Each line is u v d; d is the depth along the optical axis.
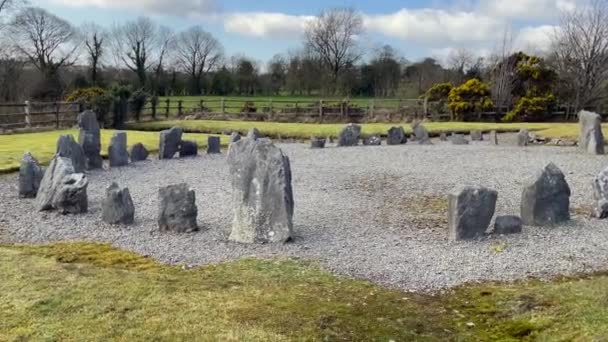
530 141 22.80
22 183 10.77
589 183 12.33
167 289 5.86
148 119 32.16
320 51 60.97
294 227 8.91
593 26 34.12
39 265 6.50
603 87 34.12
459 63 51.75
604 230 8.51
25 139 20.03
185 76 58.59
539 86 34.91
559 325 5.09
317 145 20.62
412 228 8.95
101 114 27.95
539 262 7.12
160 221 8.58
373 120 33.22
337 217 9.66
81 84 46.25
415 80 50.03
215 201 10.83
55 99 39.34
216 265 6.94
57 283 5.88
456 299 6.00
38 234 8.41
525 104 33.12
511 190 11.83
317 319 5.22
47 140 19.64
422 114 34.03
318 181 13.16
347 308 5.55
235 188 8.11
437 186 12.35
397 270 6.88
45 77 44.09
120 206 8.96
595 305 5.41
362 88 56.22
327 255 7.45
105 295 5.59
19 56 44.56
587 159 16.19
